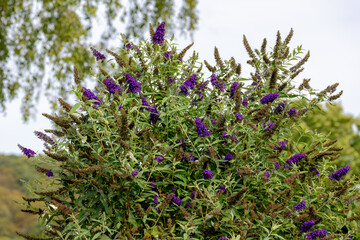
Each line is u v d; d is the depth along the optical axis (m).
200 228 2.42
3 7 8.69
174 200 2.41
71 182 2.44
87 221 2.47
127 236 2.26
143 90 2.92
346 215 2.84
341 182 2.96
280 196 2.59
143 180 2.37
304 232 2.47
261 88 3.07
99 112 2.34
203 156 2.55
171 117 2.71
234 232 2.35
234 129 2.63
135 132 2.47
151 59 2.88
